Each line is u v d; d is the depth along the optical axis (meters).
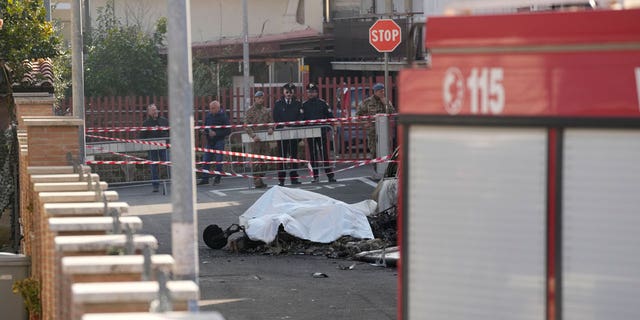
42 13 46.94
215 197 47.25
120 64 74.62
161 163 43.81
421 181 9.52
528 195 9.07
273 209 32.66
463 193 9.34
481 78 9.26
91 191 18.78
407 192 9.58
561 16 8.98
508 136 9.16
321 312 22.25
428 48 9.49
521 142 9.09
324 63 79.50
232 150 54.41
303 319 21.59
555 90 8.98
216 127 52.88
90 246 12.55
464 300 9.34
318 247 31.44
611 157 8.79
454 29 9.37
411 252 9.59
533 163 9.05
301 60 78.94
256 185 50.75
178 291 10.09
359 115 51.78
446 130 9.40
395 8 74.81
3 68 45.69
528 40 9.09
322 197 33.50
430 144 9.48
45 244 17.09
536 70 9.05
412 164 9.55
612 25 8.81
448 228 9.40
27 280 20.83
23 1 46.66
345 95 65.06
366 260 29.64
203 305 23.30
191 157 13.05
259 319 21.67
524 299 9.10
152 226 37.97
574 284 8.92
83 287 10.22
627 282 8.74
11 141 36.06
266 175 51.94
